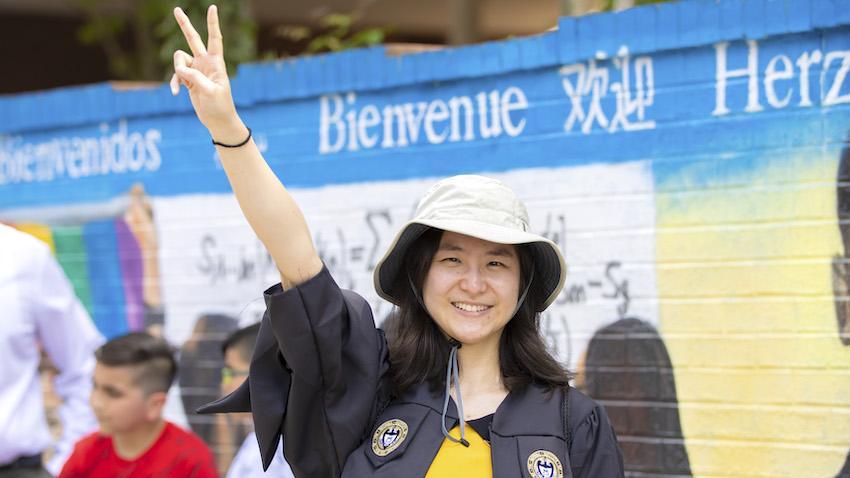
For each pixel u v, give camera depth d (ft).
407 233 11.27
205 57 10.55
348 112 20.36
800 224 15.94
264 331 11.06
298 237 10.61
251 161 10.48
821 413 15.67
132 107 23.15
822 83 15.80
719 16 16.48
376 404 11.32
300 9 41.81
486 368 11.48
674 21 16.89
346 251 20.39
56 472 21.33
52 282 16.71
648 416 17.16
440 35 45.98
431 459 10.80
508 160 18.57
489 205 11.23
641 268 17.29
